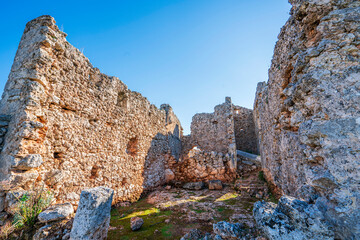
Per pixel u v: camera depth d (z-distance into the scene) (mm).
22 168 4008
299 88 2980
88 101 6285
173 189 10562
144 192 9328
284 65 4652
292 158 4215
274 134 6203
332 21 2791
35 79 4531
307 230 2162
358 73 2432
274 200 6383
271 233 2352
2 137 4309
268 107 7246
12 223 3619
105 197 3564
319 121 2568
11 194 3797
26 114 4156
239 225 3271
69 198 5133
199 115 17281
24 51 4977
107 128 7164
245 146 17969
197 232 4082
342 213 2094
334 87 2537
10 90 4715
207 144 16359
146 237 4348
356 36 2574
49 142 4754
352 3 2785
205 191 9477
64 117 5301
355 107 2338
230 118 13773
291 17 4328
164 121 13430
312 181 2549
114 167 7316
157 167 11281
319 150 2555
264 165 9078
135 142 9297
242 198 7438
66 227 3684
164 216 5848
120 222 5430
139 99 9930
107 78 7445
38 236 3377
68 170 5246
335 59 2621
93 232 3186
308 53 2908
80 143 5797
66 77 5469
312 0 3133
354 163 2178
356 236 1934
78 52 6055
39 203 4031
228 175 11156
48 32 4910
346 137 2303
